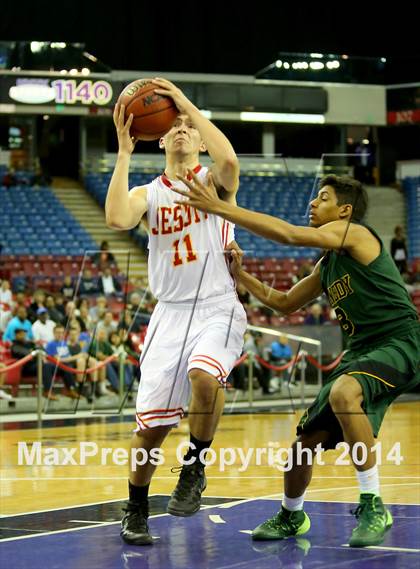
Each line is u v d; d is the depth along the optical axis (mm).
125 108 4340
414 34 22141
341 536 4547
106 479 6836
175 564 3963
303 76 20562
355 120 19906
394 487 6152
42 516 5273
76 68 20344
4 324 13922
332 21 22469
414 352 4414
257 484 6504
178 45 22234
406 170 13766
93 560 4066
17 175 21094
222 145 4402
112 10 21906
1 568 3914
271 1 22328
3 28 21234
